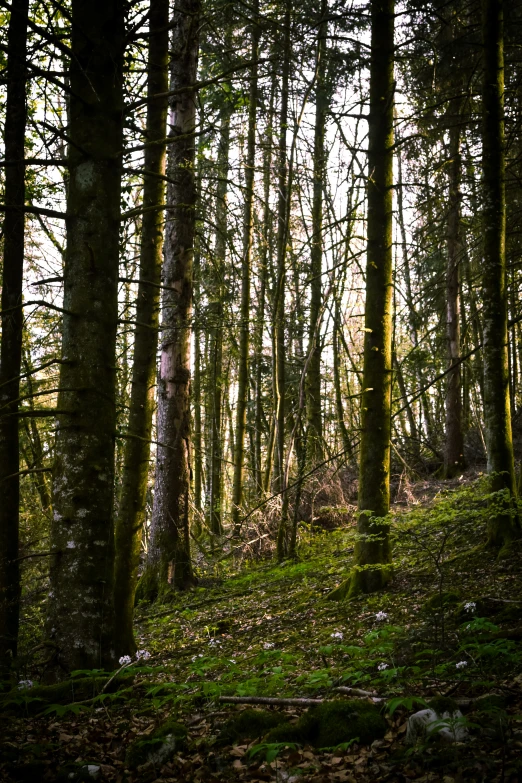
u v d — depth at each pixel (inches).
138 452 329.1
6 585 290.2
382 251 425.4
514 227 525.3
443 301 816.9
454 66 542.9
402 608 340.5
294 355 948.0
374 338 424.2
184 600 504.4
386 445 419.8
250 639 361.7
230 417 1054.4
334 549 566.6
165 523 536.7
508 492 377.1
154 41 346.0
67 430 240.7
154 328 261.1
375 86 425.1
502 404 400.5
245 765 157.9
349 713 167.2
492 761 132.0
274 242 725.3
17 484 299.4
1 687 234.5
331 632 329.7
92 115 249.3
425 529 514.3
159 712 209.6
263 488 665.0
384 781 136.8
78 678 227.0
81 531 236.2
